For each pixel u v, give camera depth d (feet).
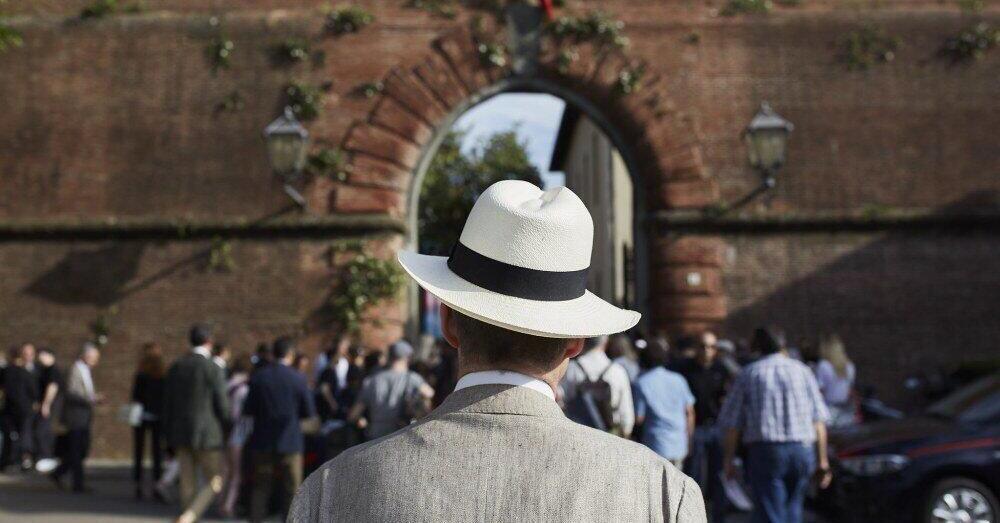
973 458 34.50
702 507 6.64
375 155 63.77
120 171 64.59
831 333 63.21
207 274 63.82
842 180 64.23
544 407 6.79
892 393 63.00
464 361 7.09
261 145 64.28
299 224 63.31
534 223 6.96
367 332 62.80
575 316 6.93
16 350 60.13
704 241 63.31
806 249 63.77
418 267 7.45
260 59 64.69
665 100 64.13
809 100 64.69
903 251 63.87
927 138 64.64
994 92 64.95
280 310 63.41
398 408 35.12
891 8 65.41
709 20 64.85
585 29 64.13
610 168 104.68
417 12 64.59
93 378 63.46
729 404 29.89
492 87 64.39
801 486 29.48
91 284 63.98
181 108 64.80
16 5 65.82
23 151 64.80
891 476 34.71
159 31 65.31
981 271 63.72
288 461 35.12
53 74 65.21
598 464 6.55
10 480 55.26
